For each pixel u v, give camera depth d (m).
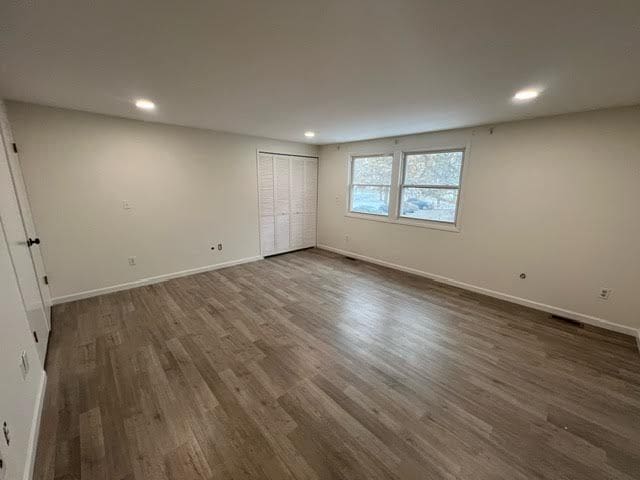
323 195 5.93
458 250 3.95
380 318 3.02
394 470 1.41
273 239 5.45
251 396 1.88
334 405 1.82
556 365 2.27
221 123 3.67
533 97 2.39
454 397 1.91
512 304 3.45
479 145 3.57
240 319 2.94
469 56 1.67
